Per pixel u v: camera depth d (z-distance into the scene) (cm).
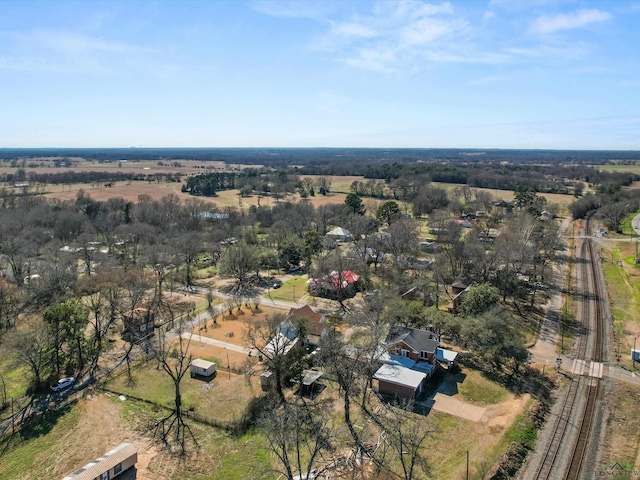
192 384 5641
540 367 5916
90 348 6388
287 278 10288
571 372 5794
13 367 6034
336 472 4062
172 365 6138
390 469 4059
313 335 6781
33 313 7612
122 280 7856
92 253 10606
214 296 8994
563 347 6512
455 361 6112
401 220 13162
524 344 6475
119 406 5197
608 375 5712
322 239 12588
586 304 8275
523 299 8469
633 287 9138
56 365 5925
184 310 8200
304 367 5600
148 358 6294
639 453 4253
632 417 4822
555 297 8625
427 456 4238
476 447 4331
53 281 8006
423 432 4506
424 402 5150
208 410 5081
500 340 5788
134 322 7188
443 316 6462
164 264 9575
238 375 5847
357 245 10831
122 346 6762
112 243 12394
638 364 5991
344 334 7038
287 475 3781
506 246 9162
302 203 17350
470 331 5953
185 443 4556
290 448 4375
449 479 3922
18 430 4797
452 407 5044
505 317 6381
